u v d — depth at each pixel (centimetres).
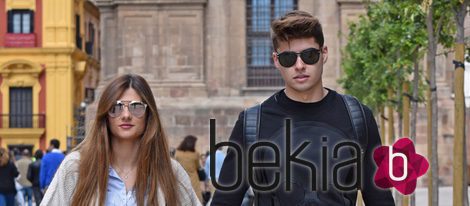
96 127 717
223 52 4272
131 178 719
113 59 4309
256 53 4309
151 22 4250
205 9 4284
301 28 690
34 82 6191
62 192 704
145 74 4241
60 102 6194
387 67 2653
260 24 4316
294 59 689
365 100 3103
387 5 2308
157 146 720
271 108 700
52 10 6219
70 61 6206
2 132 6097
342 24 4231
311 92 696
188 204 730
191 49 4256
